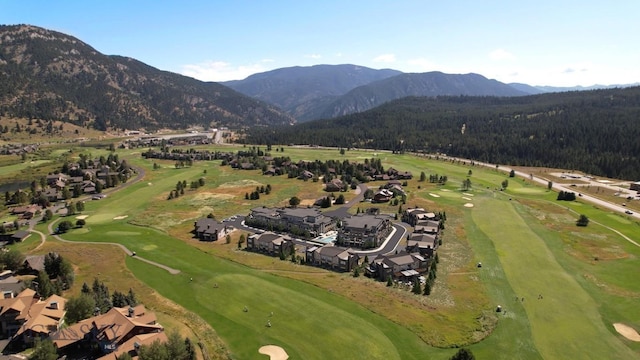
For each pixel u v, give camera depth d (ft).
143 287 317.83
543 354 232.53
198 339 243.40
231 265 363.56
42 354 215.51
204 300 294.87
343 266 355.77
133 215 537.65
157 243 425.69
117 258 380.99
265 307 283.59
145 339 225.76
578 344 242.17
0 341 242.37
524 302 292.61
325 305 285.02
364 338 244.22
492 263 364.17
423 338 245.04
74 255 389.19
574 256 383.04
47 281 297.12
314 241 438.40
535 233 447.42
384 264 337.31
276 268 357.41
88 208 577.02
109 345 222.89
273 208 546.26
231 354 229.45
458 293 306.35
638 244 417.90
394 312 275.39
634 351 236.22
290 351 232.12
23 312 251.60
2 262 332.80
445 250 397.60
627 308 284.61
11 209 574.15
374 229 425.28
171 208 574.56
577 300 295.69
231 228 479.00
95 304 264.72
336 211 559.79
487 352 232.73
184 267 358.02
